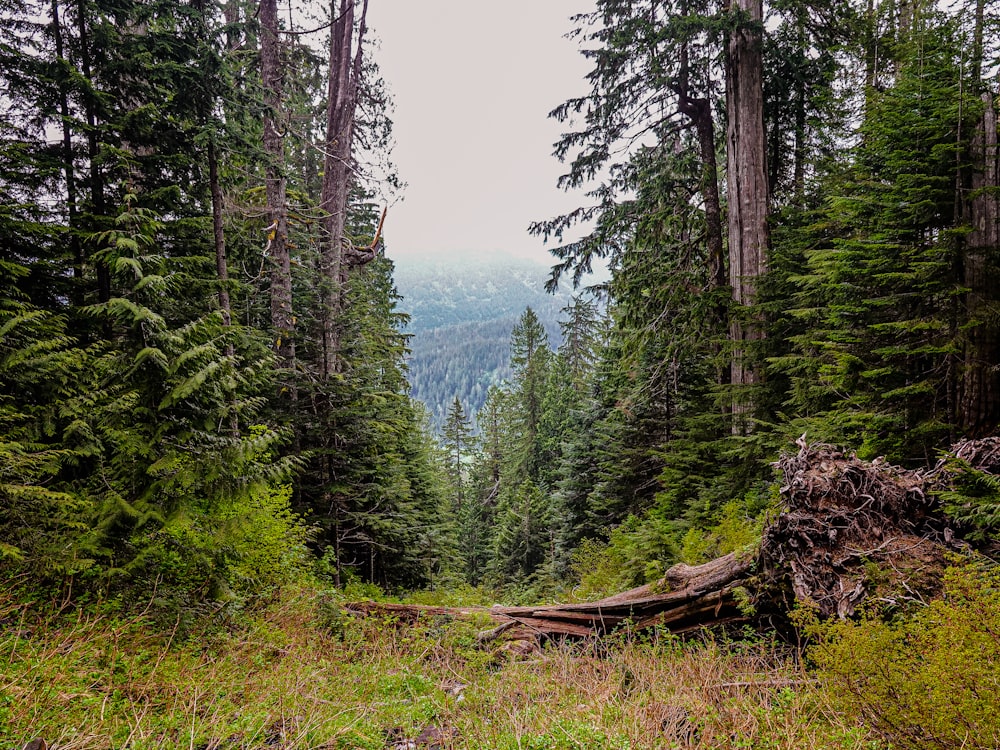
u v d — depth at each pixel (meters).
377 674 4.98
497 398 45.38
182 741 3.30
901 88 6.04
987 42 5.67
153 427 4.98
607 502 15.88
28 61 8.21
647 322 12.68
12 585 4.35
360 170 16.44
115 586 4.80
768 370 9.37
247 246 11.31
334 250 15.47
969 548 4.36
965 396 5.58
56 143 8.80
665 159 12.92
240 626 5.39
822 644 3.44
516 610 6.65
